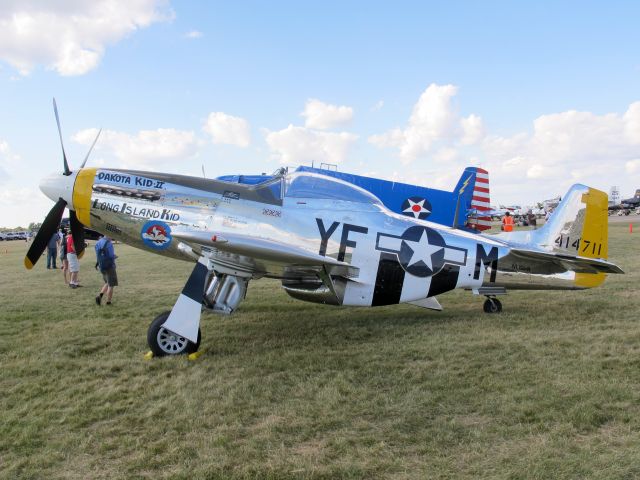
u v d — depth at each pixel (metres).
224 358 4.55
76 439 2.91
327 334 5.47
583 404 3.25
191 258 5.73
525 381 3.77
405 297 6.08
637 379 3.74
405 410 3.28
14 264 17.38
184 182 5.82
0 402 3.54
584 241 7.07
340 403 3.42
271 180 5.85
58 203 6.00
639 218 42.84
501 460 2.60
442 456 2.67
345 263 5.23
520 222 43.31
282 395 3.60
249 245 4.44
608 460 2.55
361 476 2.47
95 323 6.23
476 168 14.33
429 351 4.68
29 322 6.30
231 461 2.63
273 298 8.24
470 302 7.57
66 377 4.06
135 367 4.29
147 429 3.04
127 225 5.73
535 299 7.55
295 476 2.47
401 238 6.00
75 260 9.84
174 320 4.52
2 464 2.64
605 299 7.27
